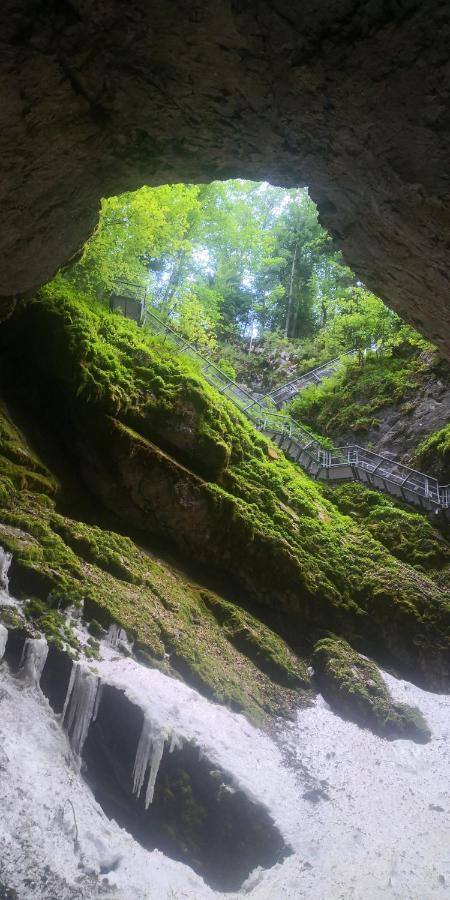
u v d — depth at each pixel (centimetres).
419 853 802
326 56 577
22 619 837
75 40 602
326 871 734
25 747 722
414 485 1638
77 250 1079
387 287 891
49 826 674
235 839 736
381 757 997
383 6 511
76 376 1245
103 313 1455
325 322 2947
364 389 2016
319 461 1669
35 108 660
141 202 1580
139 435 1247
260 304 3209
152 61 644
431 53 520
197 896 686
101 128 743
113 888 652
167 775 757
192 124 743
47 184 803
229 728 888
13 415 1249
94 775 761
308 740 985
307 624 1251
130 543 1132
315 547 1337
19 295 1115
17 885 610
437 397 1850
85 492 1237
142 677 856
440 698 1201
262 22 568
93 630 898
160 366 1354
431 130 578
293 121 693
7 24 561
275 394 2347
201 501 1233
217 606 1160
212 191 2573
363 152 669
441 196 634
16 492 1073
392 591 1305
